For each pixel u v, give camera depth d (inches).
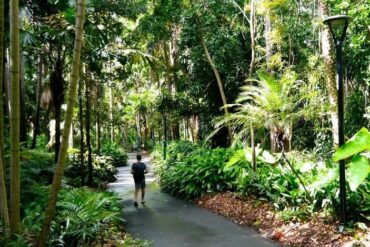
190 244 257.9
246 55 669.3
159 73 961.5
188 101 759.1
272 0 510.0
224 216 344.2
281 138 313.7
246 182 373.1
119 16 441.4
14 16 172.6
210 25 597.9
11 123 182.7
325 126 491.8
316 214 277.0
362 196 264.1
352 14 332.5
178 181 482.6
